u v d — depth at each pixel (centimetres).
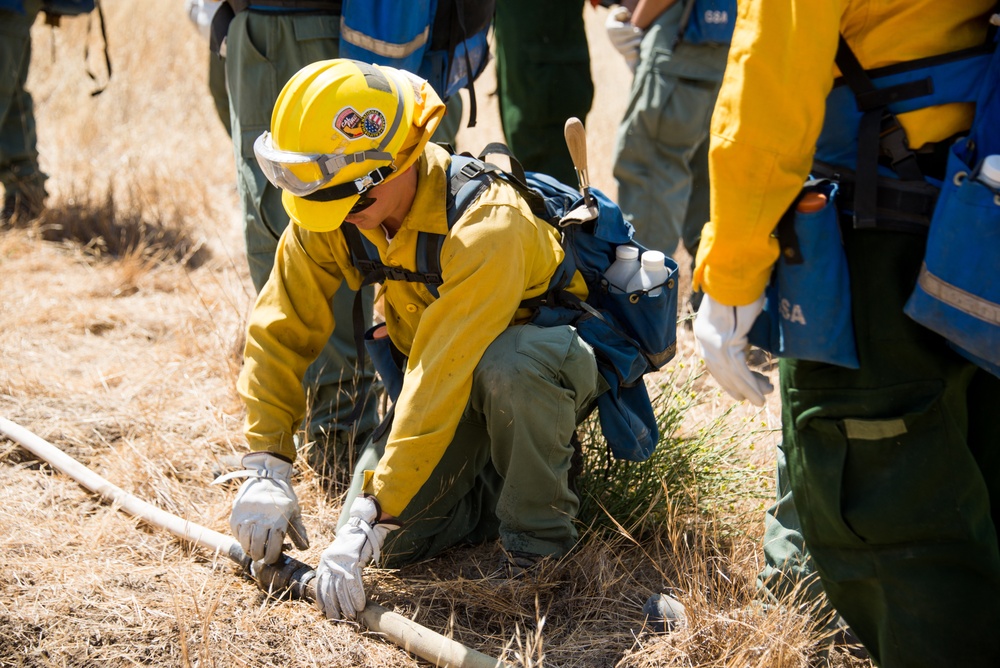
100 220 531
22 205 540
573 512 269
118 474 311
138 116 731
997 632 185
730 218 183
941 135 183
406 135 234
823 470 193
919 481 185
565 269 262
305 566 258
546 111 462
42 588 252
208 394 365
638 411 280
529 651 225
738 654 227
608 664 238
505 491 259
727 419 339
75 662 230
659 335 271
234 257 518
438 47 332
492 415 251
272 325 264
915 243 184
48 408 346
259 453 261
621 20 450
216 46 339
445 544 282
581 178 260
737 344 195
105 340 414
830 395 191
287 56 316
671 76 420
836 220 186
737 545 276
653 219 435
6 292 446
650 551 282
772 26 175
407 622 239
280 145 226
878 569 192
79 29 830
